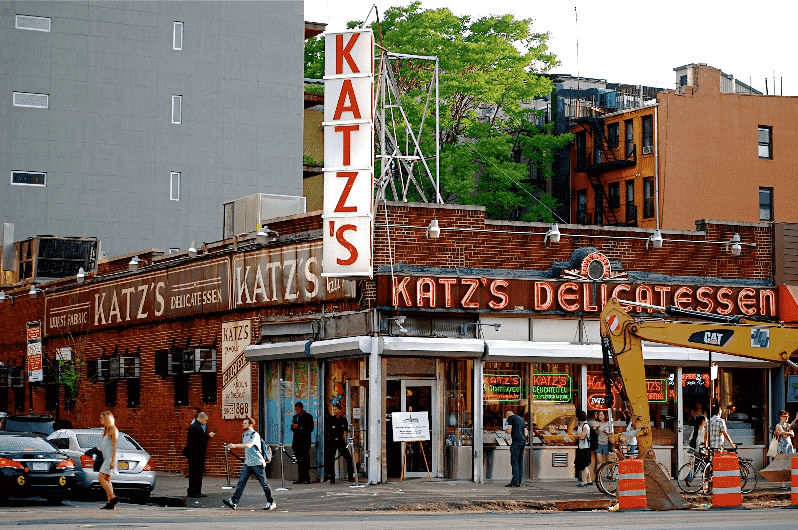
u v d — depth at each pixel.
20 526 20.31
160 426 43.53
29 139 66.81
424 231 35.47
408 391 35.12
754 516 23.75
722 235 39.81
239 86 71.75
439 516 24.80
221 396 39.91
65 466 28.80
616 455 32.34
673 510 26.92
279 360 37.44
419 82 69.81
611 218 77.88
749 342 29.44
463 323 35.25
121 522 21.62
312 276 36.22
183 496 31.08
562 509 28.02
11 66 66.69
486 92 69.00
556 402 36.50
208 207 70.31
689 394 38.25
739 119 74.25
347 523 21.42
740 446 38.53
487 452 35.25
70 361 48.69
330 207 34.03
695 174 73.00
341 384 35.50
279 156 72.38
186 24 70.75
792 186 74.88
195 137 70.38
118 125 68.69
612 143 78.44
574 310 36.38
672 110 73.12
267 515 24.77
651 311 37.41
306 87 77.88
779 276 40.06
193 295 41.44
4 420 35.28
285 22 73.44
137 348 45.50
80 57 68.19
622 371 29.48
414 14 70.81
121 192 68.44
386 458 34.22
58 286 52.88
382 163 37.34
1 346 58.09
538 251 37.03
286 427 37.28
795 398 39.25
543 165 81.12
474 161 72.75
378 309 33.97
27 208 66.44
